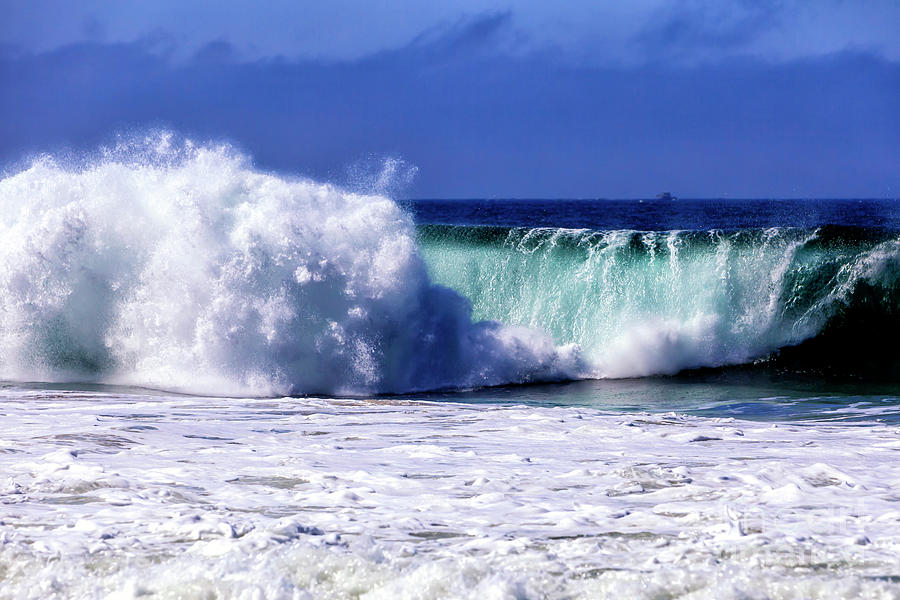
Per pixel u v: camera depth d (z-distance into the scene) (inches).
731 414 1728.6
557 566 562.6
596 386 2202.3
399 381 2170.3
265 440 1139.9
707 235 2476.6
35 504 748.6
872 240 2458.2
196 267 2078.0
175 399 1624.0
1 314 2110.0
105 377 2082.9
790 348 2431.1
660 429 1280.8
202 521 686.5
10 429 1181.1
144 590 516.4
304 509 742.5
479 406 1574.8
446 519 708.7
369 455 1023.6
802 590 500.1
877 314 2425.0
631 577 525.7
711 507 745.0
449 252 2588.6
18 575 557.0
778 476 877.2
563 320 2472.9
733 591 498.3
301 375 2096.5
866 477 885.8
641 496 801.6
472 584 522.0
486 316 2529.5
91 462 948.6
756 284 2437.3
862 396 1939.0
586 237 2500.0
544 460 997.8
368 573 539.2
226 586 515.8
